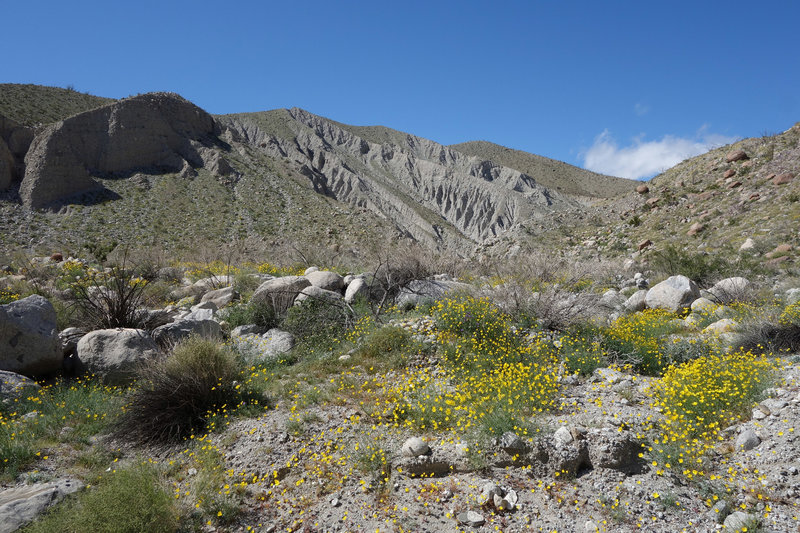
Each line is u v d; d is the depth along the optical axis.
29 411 6.30
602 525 3.66
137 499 3.92
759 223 21.72
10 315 7.38
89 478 4.80
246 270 17.00
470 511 3.94
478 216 183.75
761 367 6.03
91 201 58.03
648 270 18.56
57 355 7.69
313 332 9.31
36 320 7.62
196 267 19.00
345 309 9.91
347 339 8.83
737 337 8.01
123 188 63.59
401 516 3.99
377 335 8.11
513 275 14.50
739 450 4.47
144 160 72.00
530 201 183.75
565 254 31.33
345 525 3.99
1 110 64.94
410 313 9.95
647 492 3.99
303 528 4.04
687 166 39.03
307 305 10.08
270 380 7.17
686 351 7.47
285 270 16.80
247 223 57.97
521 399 5.50
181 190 66.75
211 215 59.50
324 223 62.75
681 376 5.74
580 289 12.96
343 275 15.30
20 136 61.19
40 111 70.75
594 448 4.41
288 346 8.77
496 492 4.10
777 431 4.54
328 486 4.52
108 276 14.70
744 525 3.47
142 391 6.20
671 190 34.88
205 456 5.13
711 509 3.72
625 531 3.59
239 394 6.42
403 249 13.00
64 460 5.25
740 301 11.07
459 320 8.26
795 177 25.05
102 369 7.54
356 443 5.08
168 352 7.23
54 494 4.34
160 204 60.75
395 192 165.25
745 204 25.11
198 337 7.12
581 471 4.39
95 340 7.77
